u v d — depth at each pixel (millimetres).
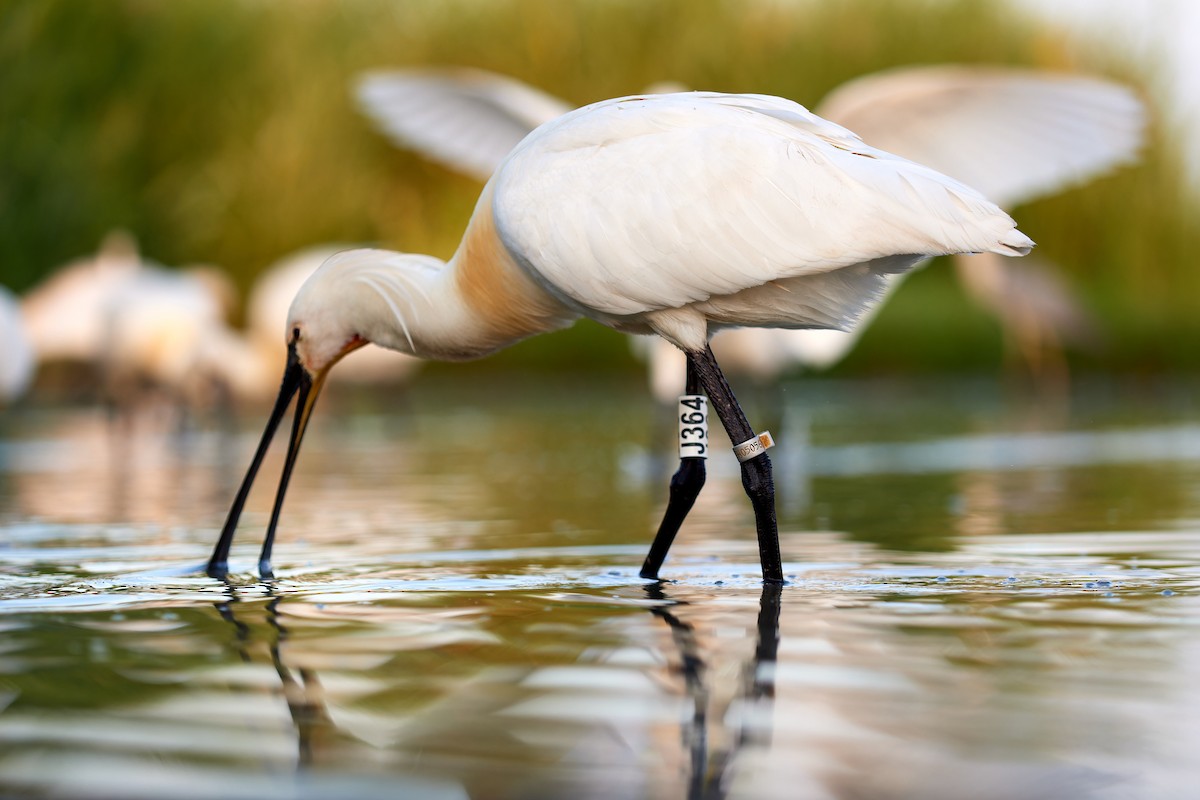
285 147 37281
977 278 25266
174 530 12031
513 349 37094
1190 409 27922
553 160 9023
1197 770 4676
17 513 13500
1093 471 16516
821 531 11219
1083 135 11273
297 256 37094
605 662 6203
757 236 8555
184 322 27328
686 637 6730
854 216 8414
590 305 9055
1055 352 37000
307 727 5246
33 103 34438
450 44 40906
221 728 5230
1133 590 8062
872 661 6195
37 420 30547
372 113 14086
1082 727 5141
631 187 8773
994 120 11555
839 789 4547
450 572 9141
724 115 8867
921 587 8266
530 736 5129
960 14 43406
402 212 39250
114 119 35594
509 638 6719
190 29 36781
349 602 7879
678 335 9023
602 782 4637
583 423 25969
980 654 6305
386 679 5922
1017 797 4461
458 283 9641
